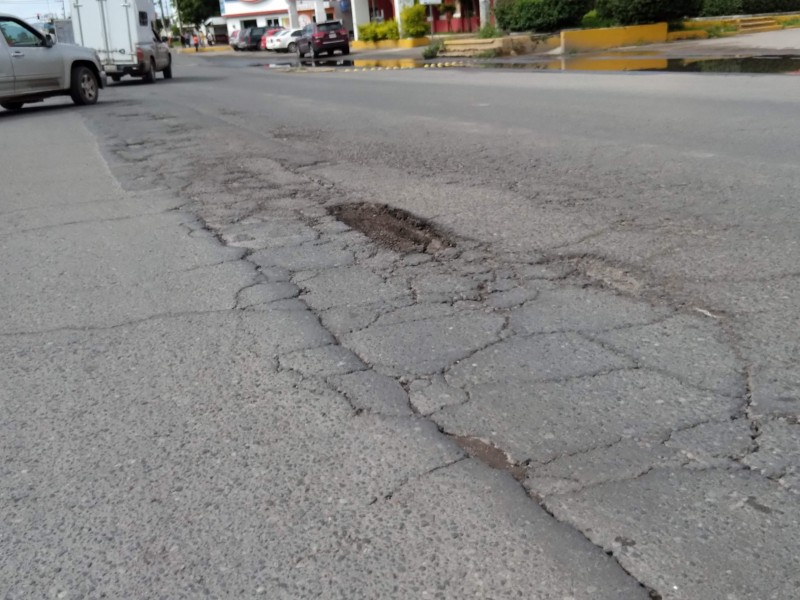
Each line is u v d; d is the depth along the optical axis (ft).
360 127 37.27
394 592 7.29
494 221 19.19
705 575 7.23
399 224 19.70
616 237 17.16
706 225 17.51
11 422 10.91
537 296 14.16
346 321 13.62
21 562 8.09
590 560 7.50
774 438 9.26
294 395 11.08
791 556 7.42
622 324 12.66
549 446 9.40
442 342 12.45
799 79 43.32
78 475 9.53
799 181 20.62
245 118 43.75
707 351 11.52
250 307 14.60
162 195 24.67
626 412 10.00
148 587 7.61
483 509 8.35
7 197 25.49
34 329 14.17
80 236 20.31
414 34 138.41
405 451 9.51
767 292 13.52
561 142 28.96
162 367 12.30
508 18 100.89
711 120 31.27
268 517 8.49
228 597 7.39
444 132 33.68
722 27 91.45
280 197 23.58
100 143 36.47
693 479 8.60
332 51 133.59
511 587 7.24
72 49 55.16
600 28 89.61
